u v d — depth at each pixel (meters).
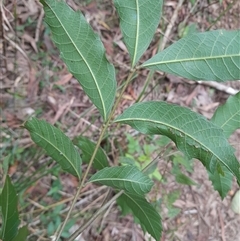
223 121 0.34
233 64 0.25
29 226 0.59
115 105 0.28
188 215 0.67
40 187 0.62
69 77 0.69
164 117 0.26
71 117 0.68
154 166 0.48
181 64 0.26
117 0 0.26
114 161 0.66
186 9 0.77
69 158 0.30
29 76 0.67
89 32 0.26
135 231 0.64
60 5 0.25
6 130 0.63
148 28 0.27
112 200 0.37
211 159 0.26
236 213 0.69
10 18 0.66
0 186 0.59
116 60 0.72
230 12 0.81
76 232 0.34
